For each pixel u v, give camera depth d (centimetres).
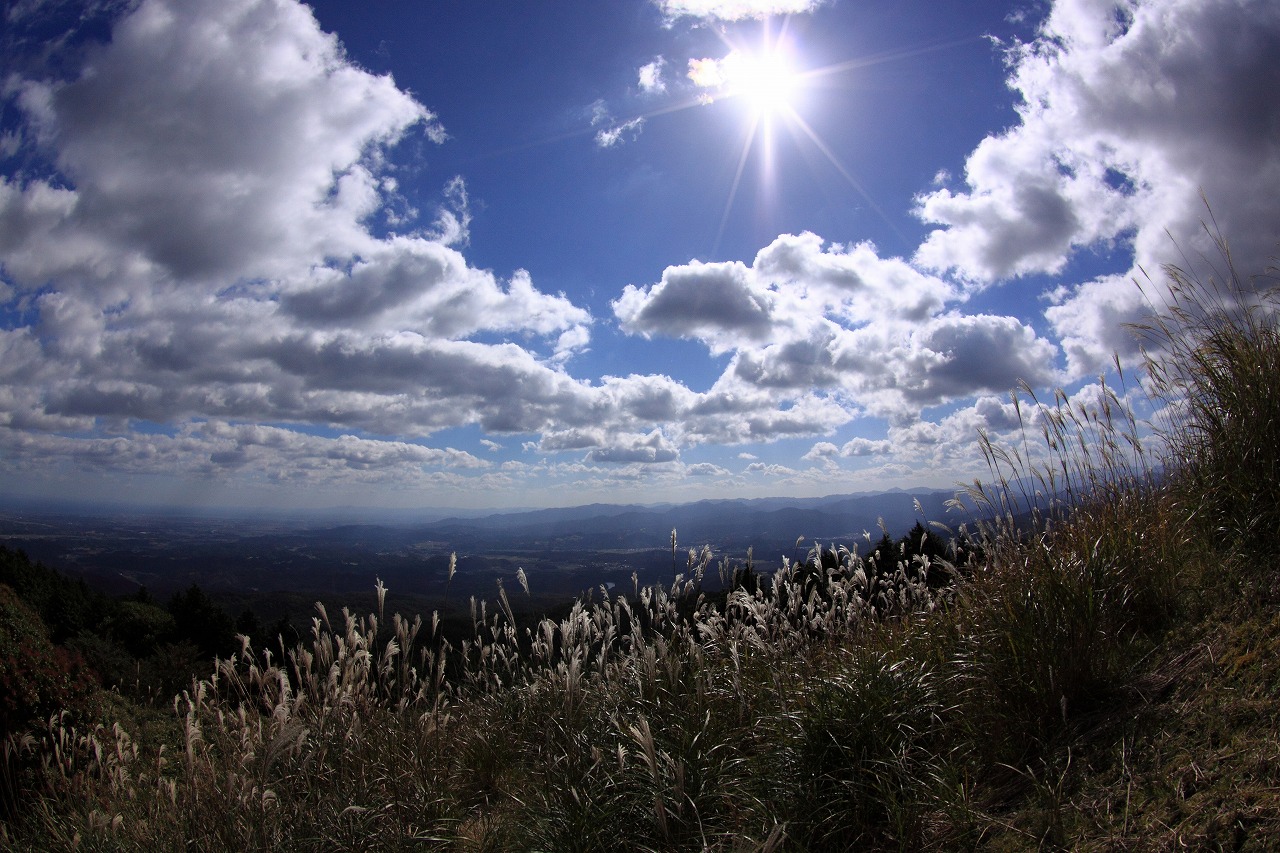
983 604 424
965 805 311
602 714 511
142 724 752
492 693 645
